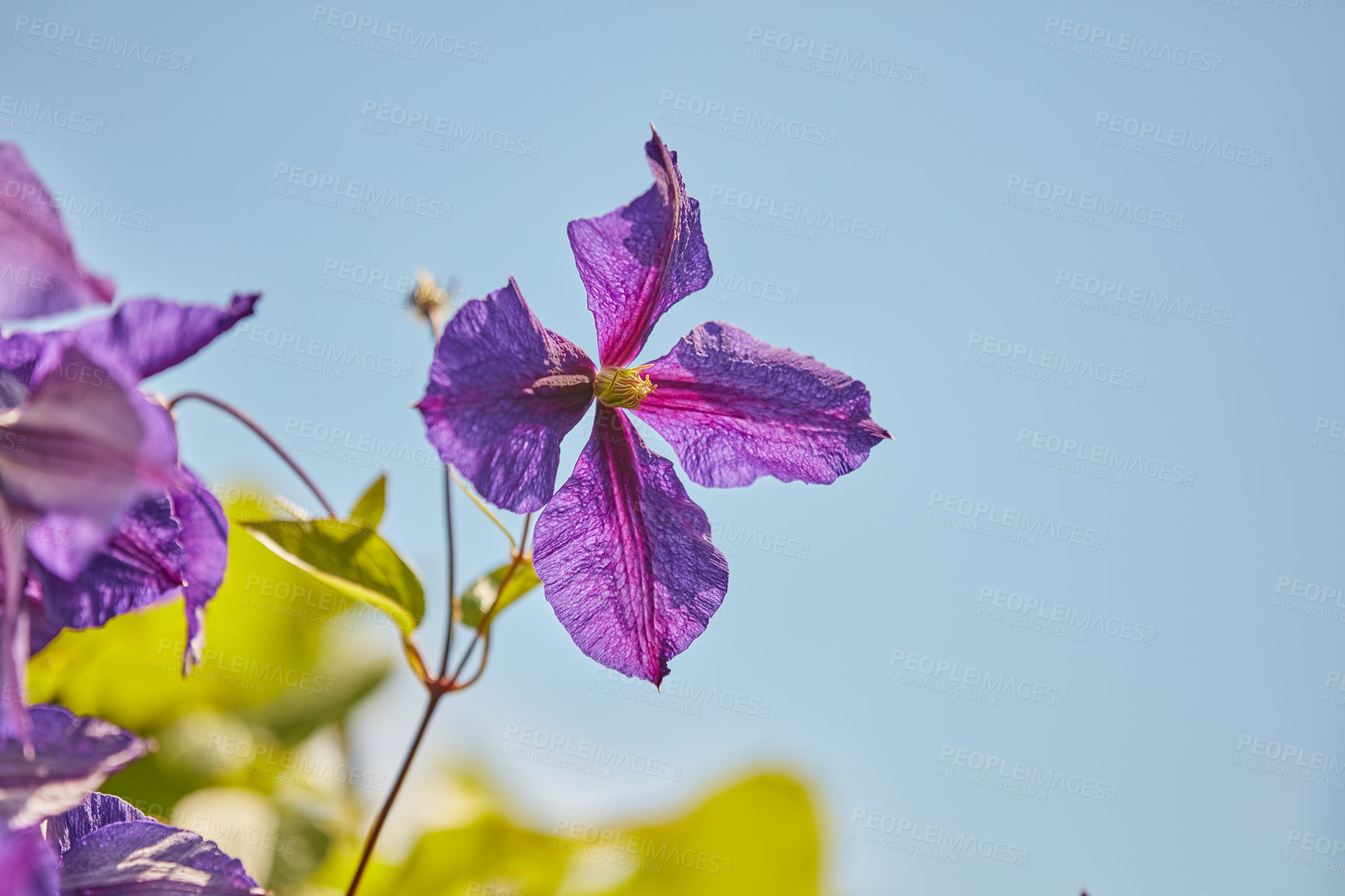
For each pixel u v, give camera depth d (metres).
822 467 0.69
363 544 0.68
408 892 0.77
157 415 0.60
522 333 0.66
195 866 0.64
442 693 0.69
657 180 0.67
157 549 0.64
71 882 0.63
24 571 0.63
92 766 0.62
